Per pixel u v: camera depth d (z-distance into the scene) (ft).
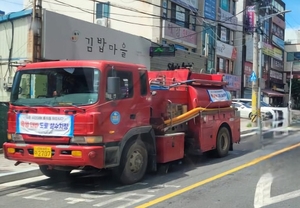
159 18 86.74
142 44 72.23
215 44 114.93
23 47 53.36
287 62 204.44
